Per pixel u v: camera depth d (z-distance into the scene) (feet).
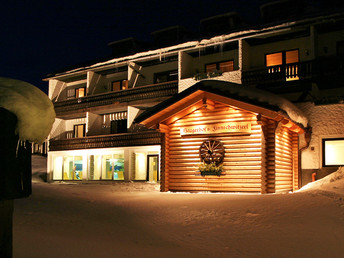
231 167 47.80
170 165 52.39
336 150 54.75
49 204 36.40
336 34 62.34
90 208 35.83
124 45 97.40
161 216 30.81
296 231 24.27
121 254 20.03
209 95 47.70
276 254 20.42
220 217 28.91
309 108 57.00
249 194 42.45
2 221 8.98
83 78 98.63
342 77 55.62
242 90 45.80
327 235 23.34
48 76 99.30
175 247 21.93
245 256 20.20
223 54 73.87
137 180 77.92
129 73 84.53
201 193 46.44
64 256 19.11
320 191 36.11
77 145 89.20
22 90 9.25
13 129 8.85
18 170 9.07
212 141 49.16
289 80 63.62
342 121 54.54
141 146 77.51
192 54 77.00
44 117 9.41
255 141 46.68
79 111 92.32
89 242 22.50
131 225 28.17
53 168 93.71
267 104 43.73
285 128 53.36
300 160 56.44
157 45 87.51
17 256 18.51
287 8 73.20
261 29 64.28
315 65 58.34
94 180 84.79
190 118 51.24
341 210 28.63
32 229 25.52
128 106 83.51
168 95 76.38
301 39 65.51
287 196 35.27
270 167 46.52
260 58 69.36
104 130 92.99
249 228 25.61
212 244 22.56
